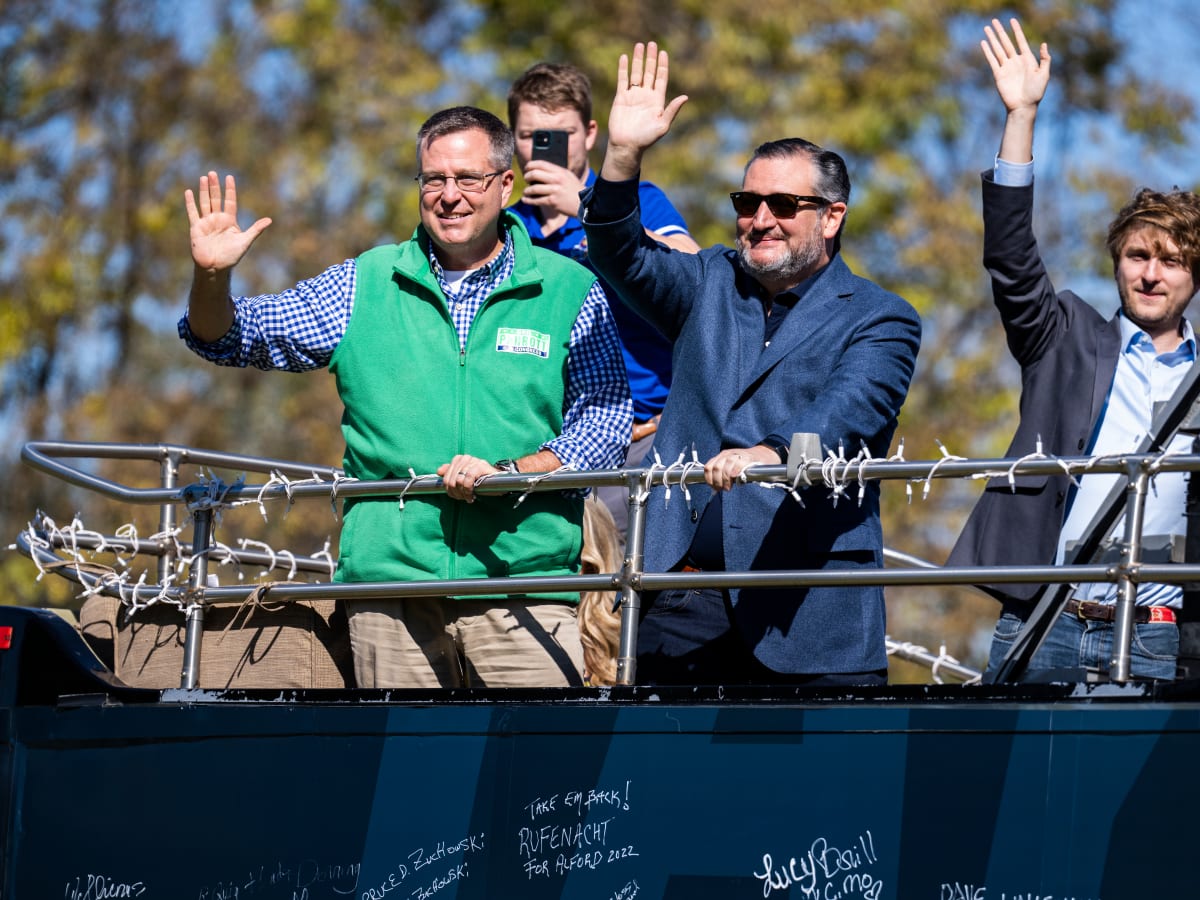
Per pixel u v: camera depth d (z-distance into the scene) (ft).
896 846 49.11
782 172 58.85
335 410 204.13
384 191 205.16
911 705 49.65
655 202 77.36
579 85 81.00
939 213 202.39
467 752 56.34
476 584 57.57
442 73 209.77
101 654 69.82
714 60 199.00
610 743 53.83
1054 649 59.67
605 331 63.82
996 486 59.26
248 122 211.00
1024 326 60.95
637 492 55.67
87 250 209.77
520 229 63.72
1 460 203.82
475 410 62.08
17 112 213.25
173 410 205.67
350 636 63.52
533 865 54.49
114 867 62.54
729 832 51.52
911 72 204.74
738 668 58.59
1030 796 47.57
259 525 180.24
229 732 61.05
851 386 56.44
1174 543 50.98
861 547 57.16
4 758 65.26
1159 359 59.67
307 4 212.43
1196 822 45.32
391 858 57.00
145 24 214.90
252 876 59.57
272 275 204.33
